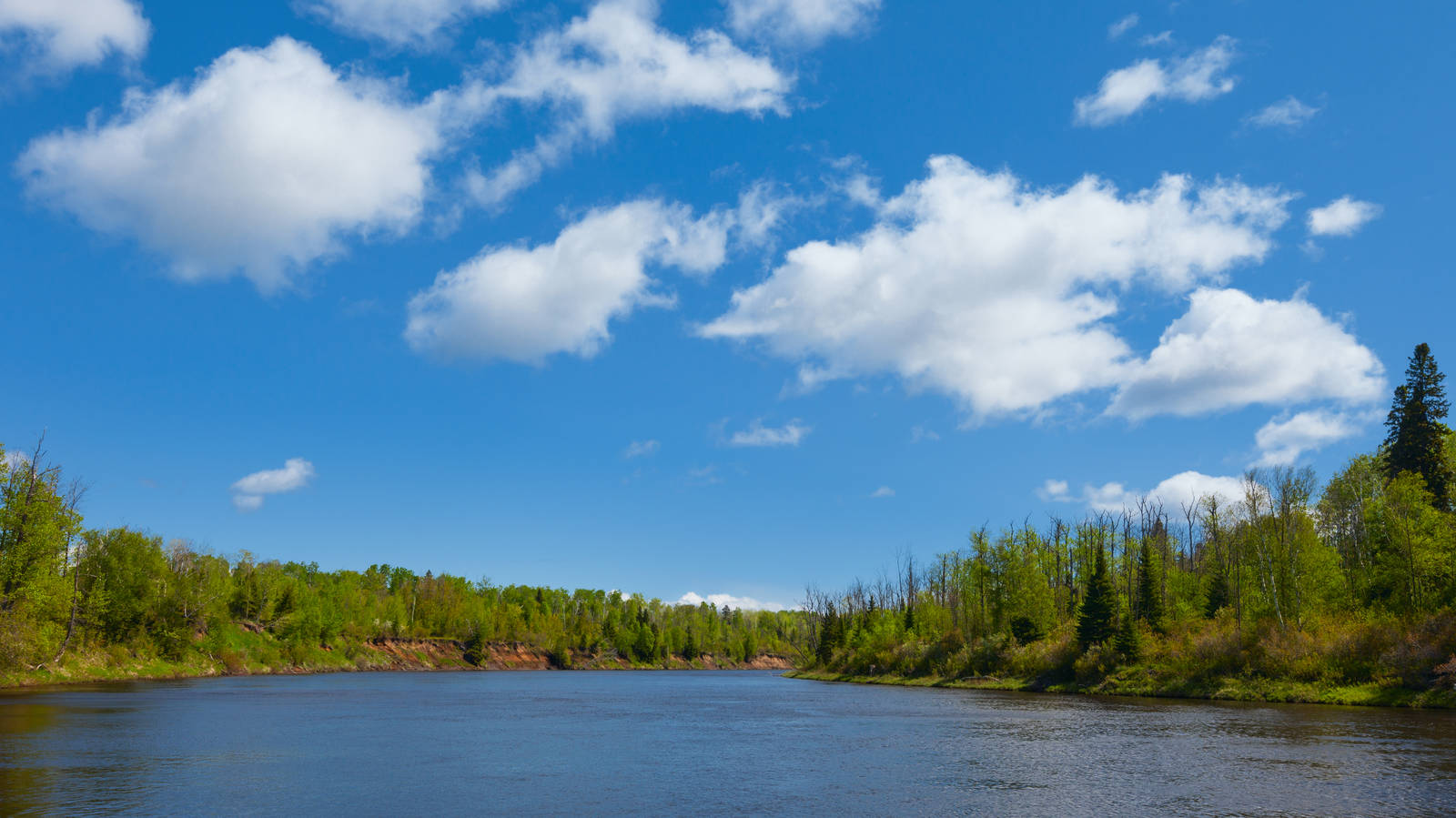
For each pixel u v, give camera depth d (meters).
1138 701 80.69
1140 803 27.83
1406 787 30.22
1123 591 116.81
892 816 25.80
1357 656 71.06
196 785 30.38
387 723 57.50
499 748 43.91
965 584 132.12
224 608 149.25
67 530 90.56
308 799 28.20
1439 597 73.06
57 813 25.11
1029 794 29.58
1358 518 93.50
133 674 111.31
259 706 70.31
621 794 29.72
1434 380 93.75
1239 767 35.34
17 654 85.62
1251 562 94.25
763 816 25.75
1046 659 104.19
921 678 129.75
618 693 109.75
